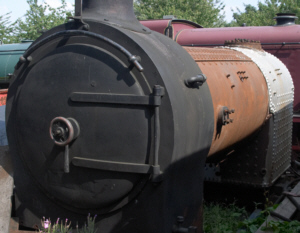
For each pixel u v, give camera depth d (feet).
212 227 13.82
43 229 11.00
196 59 11.85
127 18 10.65
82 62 9.83
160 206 9.48
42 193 11.03
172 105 9.09
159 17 75.77
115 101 9.43
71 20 10.37
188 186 10.23
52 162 10.44
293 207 14.24
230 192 17.37
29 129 10.72
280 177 18.08
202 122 10.20
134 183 9.62
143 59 9.27
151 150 9.32
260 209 16.21
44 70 10.39
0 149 11.93
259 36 25.50
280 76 17.42
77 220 10.61
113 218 10.11
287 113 17.93
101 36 9.57
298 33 24.76
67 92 10.03
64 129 9.89
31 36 65.62
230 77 12.83
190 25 29.25
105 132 9.66
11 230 11.16
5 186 11.38
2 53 34.81
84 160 9.89
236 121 12.79
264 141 15.67
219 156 14.87
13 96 11.21
